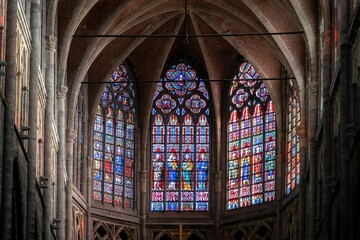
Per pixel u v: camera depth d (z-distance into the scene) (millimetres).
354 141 44531
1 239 38125
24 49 45625
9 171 38875
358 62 45594
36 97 46938
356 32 45812
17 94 44312
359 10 44156
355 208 45031
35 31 47688
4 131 39094
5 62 38625
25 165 44750
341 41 47500
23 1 45500
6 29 40500
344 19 47656
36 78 47156
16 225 43250
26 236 45219
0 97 38031
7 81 39938
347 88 47031
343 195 46500
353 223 45188
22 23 44000
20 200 43719
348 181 46438
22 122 45906
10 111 39469
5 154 38906
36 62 47312
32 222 45531
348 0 47719
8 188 38688
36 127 46812
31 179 45812
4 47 40250
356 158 44188
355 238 45062
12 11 40625
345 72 47156
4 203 38469
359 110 45438
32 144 46250
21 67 45125
